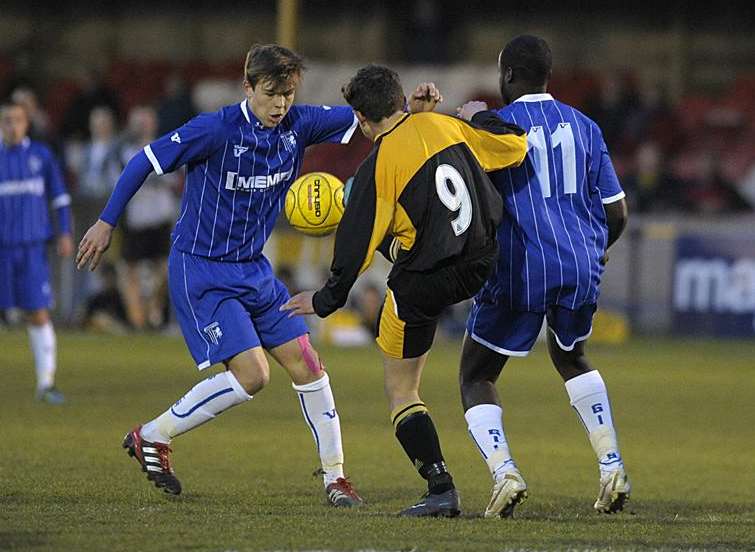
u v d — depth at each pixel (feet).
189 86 292.61
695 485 90.79
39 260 133.49
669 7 304.91
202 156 75.31
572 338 75.72
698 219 225.76
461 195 68.95
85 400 132.46
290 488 83.82
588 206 74.69
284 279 217.97
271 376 164.66
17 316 228.84
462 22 315.78
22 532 61.98
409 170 68.39
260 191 76.59
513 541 62.28
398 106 70.13
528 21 313.12
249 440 108.17
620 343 215.92
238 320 76.28
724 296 218.18
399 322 71.00
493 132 70.95
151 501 75.61
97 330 221.25
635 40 308.81
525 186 73.26
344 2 318.24
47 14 327.67
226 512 71.20
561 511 76.28
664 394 153.28
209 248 76.79
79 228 226.17
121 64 310.04
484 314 74.90
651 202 241.55
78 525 64.54
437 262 68.85
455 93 298.97
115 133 269.03
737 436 119.65
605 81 292.61
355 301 215.10
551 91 288.71
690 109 283.79
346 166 269.85
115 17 327.47
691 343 215.72
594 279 73.72
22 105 136.67
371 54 318.86
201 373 159.74
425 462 71.51
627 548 60.80
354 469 93.86
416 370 72.54
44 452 96.12
